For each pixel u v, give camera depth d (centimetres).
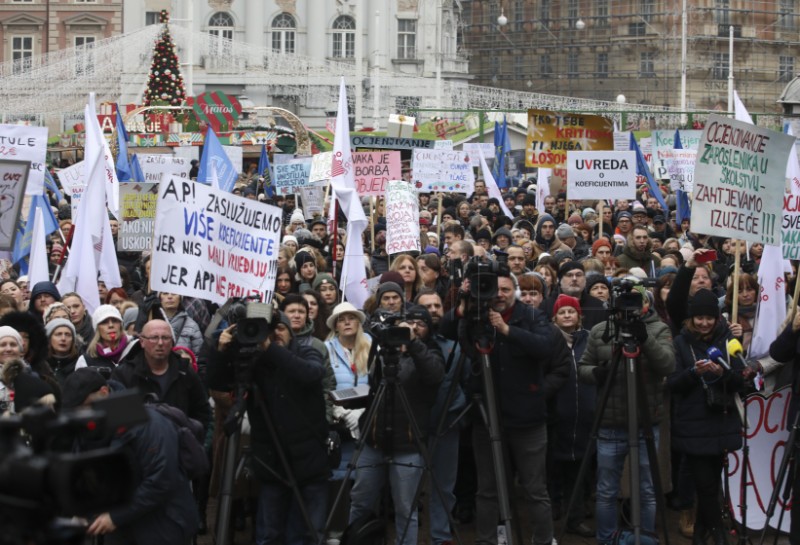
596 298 1223
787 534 1073
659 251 1759
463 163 2203
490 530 989
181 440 820
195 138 4456
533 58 9862
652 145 3075
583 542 1109
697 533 1034
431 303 1056
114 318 1040
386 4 8731
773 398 1073
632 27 9406
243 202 1023
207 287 1013
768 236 1138
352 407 955
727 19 9206
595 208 2803
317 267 1521
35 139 1487
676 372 1013
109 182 1756
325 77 7894
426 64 8775
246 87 7900
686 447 1002
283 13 8731
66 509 430
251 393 919
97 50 6294
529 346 945
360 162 1841
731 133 1114
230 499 853
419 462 967
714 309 1015
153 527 808
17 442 431
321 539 904
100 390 809
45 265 1391
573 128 2259
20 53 8488
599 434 1011
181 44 7725
